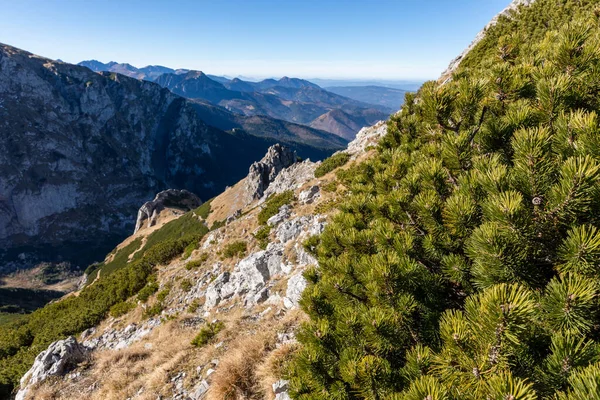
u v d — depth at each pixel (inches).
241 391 262.2
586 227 93.1
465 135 146.0
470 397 84.7
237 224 1149.7
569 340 81.4
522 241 98.0
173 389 327.3
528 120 132.4
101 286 1246.3
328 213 736.3
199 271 944.3
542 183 101.2
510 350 82.0
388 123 356.2
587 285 83.7
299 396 160.1
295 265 605.6
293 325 332.5
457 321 94.4
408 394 89.1
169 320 673.0
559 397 77.3
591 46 130.6
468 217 125.9
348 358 136.7
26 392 456.8
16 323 1407.5
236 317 481.7
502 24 927.0
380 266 137.7
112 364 471.8
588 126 96.5
